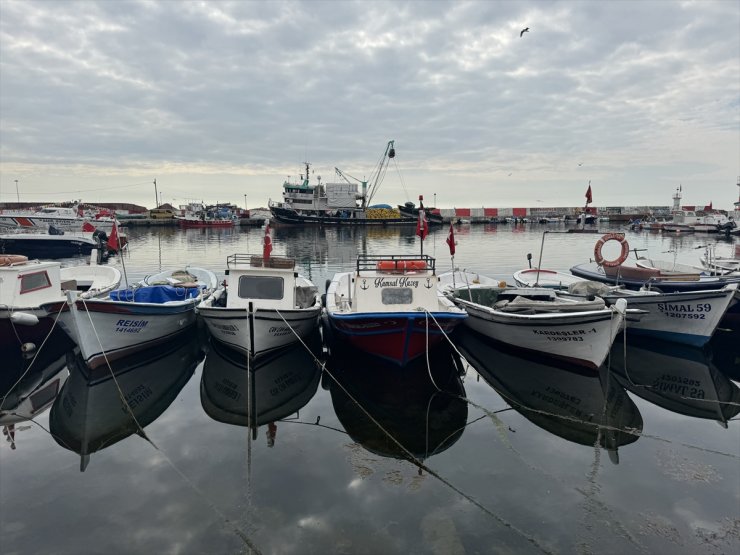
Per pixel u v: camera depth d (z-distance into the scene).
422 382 11.98
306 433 9.18
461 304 15.54
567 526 6.50
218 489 7.30
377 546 6.09
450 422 9.71
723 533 6.35
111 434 9.13
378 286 12.93
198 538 6.24
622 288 17.50
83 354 11.87
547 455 8.38
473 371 12.89
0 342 13.37
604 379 12.19
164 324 13.82
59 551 6.01
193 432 9.21
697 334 14.39
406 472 7.80
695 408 10.49
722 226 65.12
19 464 8.05
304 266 32.62
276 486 7.38
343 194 83.31
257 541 6.18
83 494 7.20
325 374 12.61
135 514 6.72
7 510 6.82
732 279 17.69
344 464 8.04
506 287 17.39
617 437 9.06
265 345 12.90
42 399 10.80
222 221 79.75
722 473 7.79
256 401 10.78
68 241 39.06
